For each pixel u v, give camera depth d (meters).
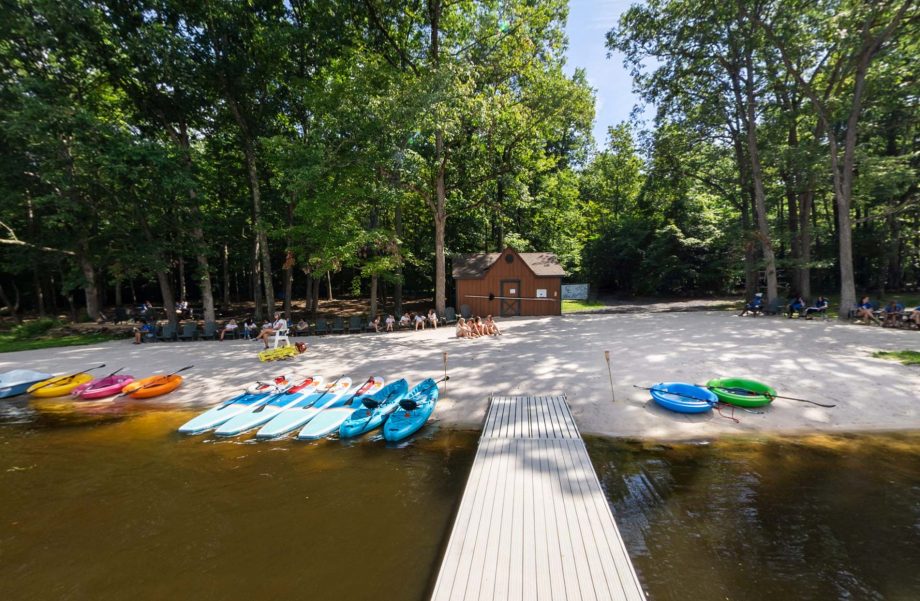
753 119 24.59
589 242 45.88
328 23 21.92
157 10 20.86
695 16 24.11
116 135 20.50
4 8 18.86
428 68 21.98
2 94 20.36
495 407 9.83
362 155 20.70
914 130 26.86
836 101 22.16
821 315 22.41
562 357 14.51
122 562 5.67
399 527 6.17
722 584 4.82
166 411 11.35
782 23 21.89
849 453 7.74
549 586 4.32
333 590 5.00
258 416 10.42
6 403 12.46
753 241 26.67
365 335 21.84
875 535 5.58
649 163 31.28
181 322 28.72
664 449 8.14
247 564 5.52
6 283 36.88
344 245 21.44
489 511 5.69
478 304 28.52
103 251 26.20
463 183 28.80
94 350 19.42
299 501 6.96
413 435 9.34
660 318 24.42
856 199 24.28
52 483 7.84
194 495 7.27
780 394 10.30
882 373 11.16
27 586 5.31
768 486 6.80
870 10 18.42
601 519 5.47
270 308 24.89
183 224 23.94
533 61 24.11
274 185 23.80
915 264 33.62
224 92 22.91
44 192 22.78
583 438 8.70
